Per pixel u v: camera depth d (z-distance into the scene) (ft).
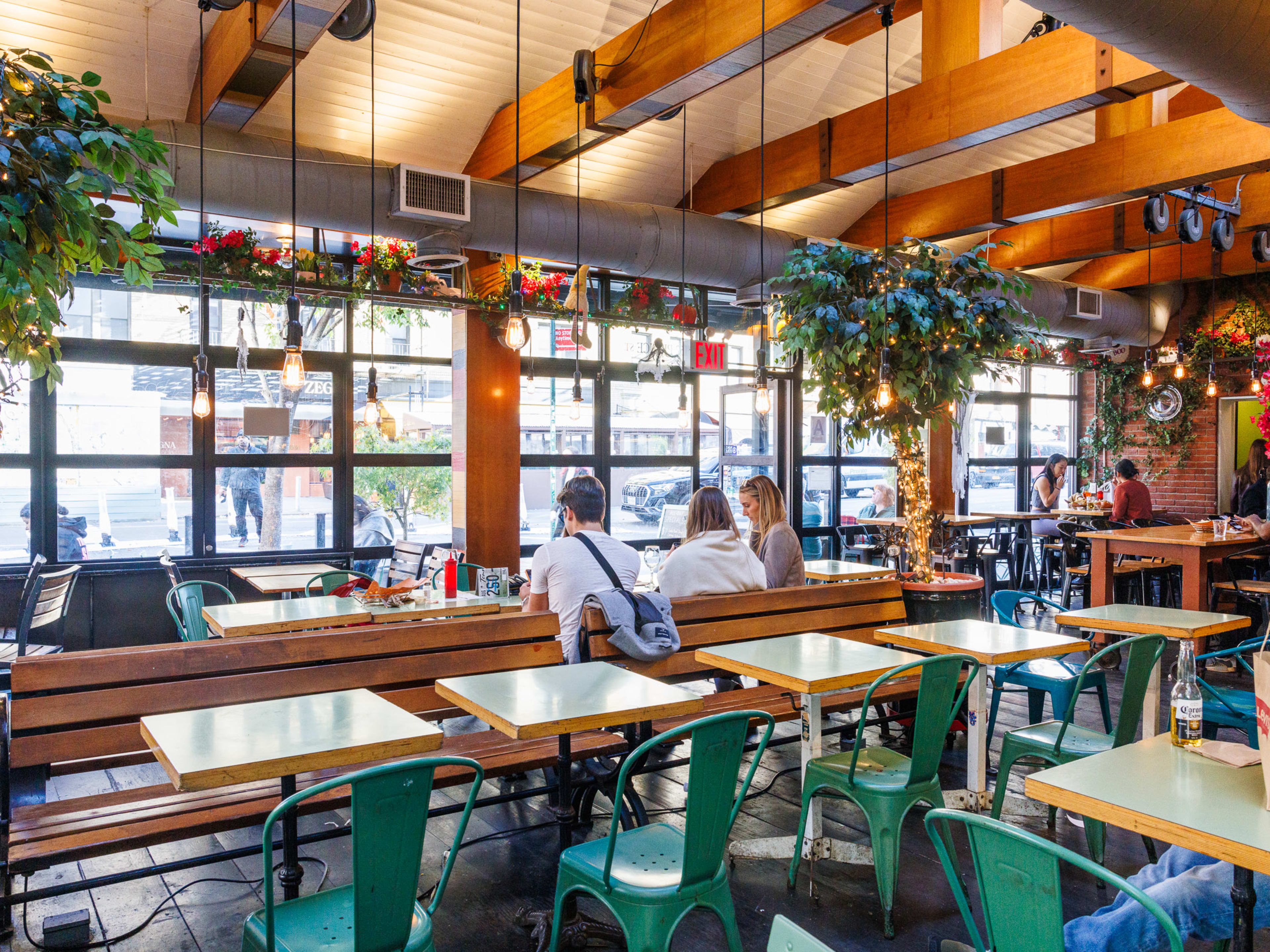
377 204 18.39
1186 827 5.81
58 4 17.10
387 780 6.17
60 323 9.10
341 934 6.62
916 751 9.53
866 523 33.30
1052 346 36.96
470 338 24.50
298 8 13.12
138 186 9.32
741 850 11.21
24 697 9.08
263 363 23.76
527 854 11.12
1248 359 34.68
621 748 10.85
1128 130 23.25
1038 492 34.37
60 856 7.89
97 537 22.00
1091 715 17.03
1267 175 26.07
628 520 29.50
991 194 25.32
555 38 20.88
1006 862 5.50
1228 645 22.77
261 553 23.85
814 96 24.62
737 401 31.91
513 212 19.95
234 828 8.66
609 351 28.89
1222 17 10.05
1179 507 37.35
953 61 19.04
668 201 27.14
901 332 15.75
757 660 10.60
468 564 20.25
